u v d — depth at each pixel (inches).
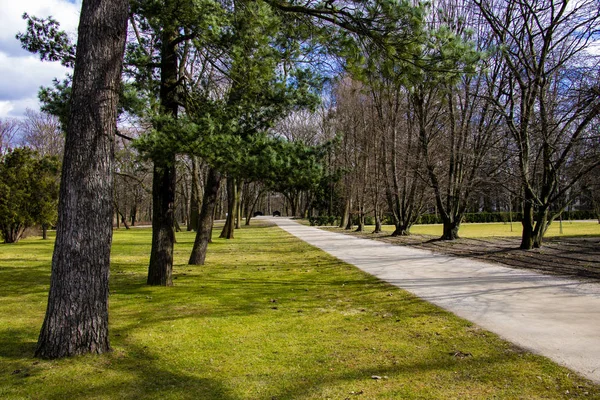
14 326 240.5
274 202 4185.5
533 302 281.3
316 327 235.9
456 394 145.4
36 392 150.4
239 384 157.9
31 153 963.3
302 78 405.7
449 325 232.5
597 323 227.8
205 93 394.0
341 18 253.1
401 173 971.9
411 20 237.6
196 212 1402.6
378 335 218.1
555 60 571.8
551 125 514.0
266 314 268.7
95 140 184.4
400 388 151.3
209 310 280.7
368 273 430.6
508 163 618.2
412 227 1599.4
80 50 186.7
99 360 180.4
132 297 324.2
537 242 577.0
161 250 380.8
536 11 530.0
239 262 566.6
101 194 186.7
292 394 148.5
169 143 307.1
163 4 326.0
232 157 319.6
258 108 390.3
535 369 165.3
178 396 148.1
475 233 1109.1
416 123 962.7
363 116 1159.0
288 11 272.1
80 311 184.4
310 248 756.6
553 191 584.1
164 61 377.1
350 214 1439.5
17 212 906.1
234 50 336.2
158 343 208.1
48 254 671.1
